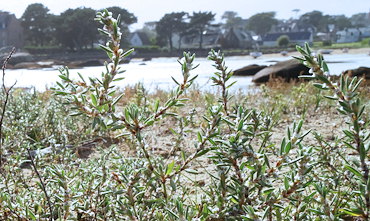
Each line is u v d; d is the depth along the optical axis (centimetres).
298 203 191
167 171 187
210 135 181
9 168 272
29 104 504
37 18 6406
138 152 218
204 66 2684
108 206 202
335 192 217
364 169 141
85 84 173
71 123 462
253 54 5556
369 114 422
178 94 178
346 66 2452
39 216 206
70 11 5809
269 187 172
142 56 6141
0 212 218
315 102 684
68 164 269
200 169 351
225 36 8612
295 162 168
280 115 602
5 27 6309
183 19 7075
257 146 432
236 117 187
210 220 190
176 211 194
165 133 507
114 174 190
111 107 171
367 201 145
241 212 177
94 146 444
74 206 205
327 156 246
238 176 176
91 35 5784
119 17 170
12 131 387
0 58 362
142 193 186
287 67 1459
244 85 1369
